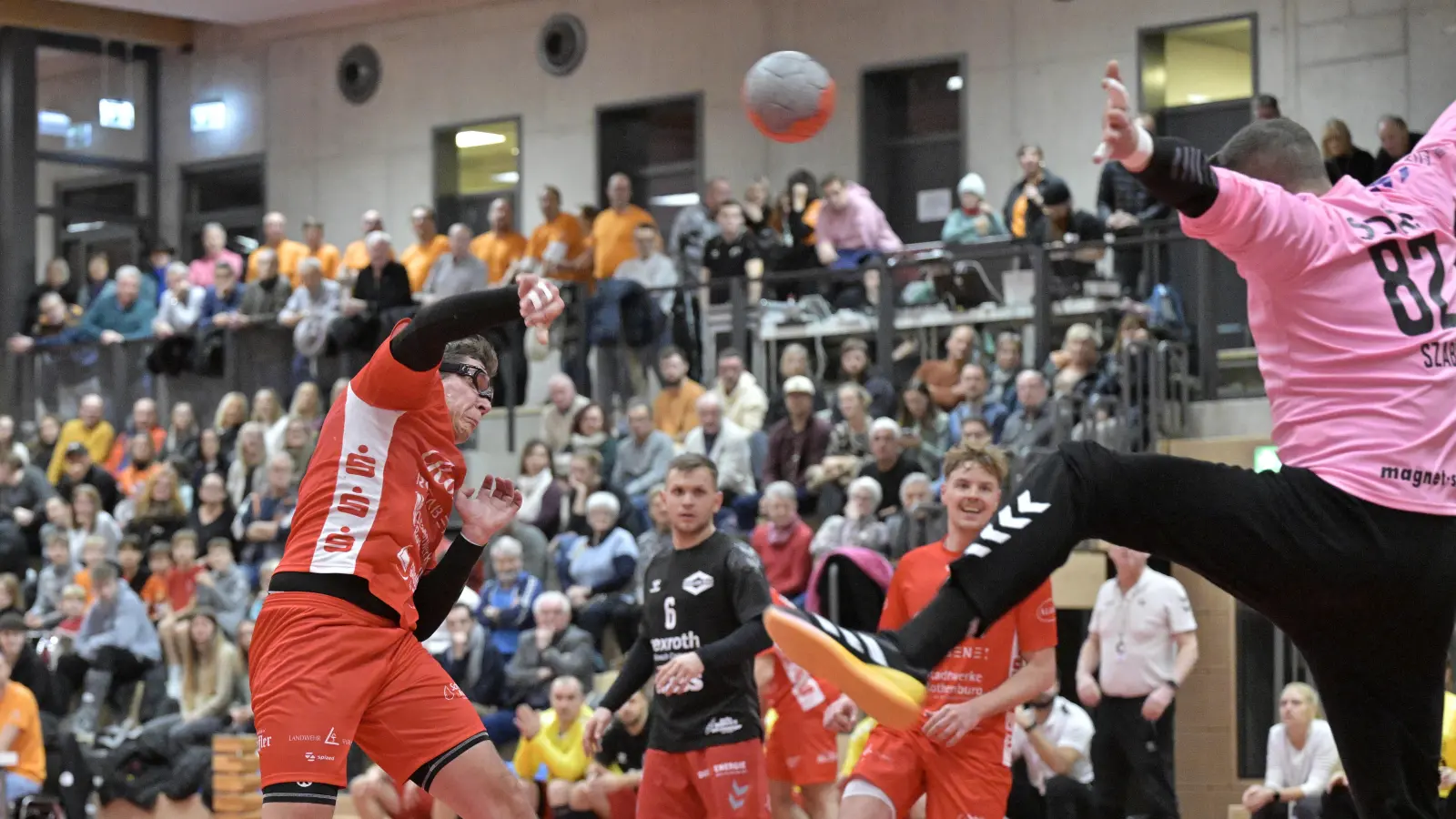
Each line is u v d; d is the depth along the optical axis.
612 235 16.92
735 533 13.23
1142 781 9.92
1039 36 17.81
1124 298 13.47
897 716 3.73
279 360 17.83
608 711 7.40
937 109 18.69
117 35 22.97
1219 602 11.88
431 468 4.89
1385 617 3.88
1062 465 3.90
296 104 22.86
